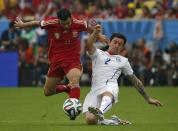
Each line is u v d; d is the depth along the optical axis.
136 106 44.88
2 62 68.00
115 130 28.00
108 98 30.28
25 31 70.06
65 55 32.31
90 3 80.38
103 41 32.25
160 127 29.47
